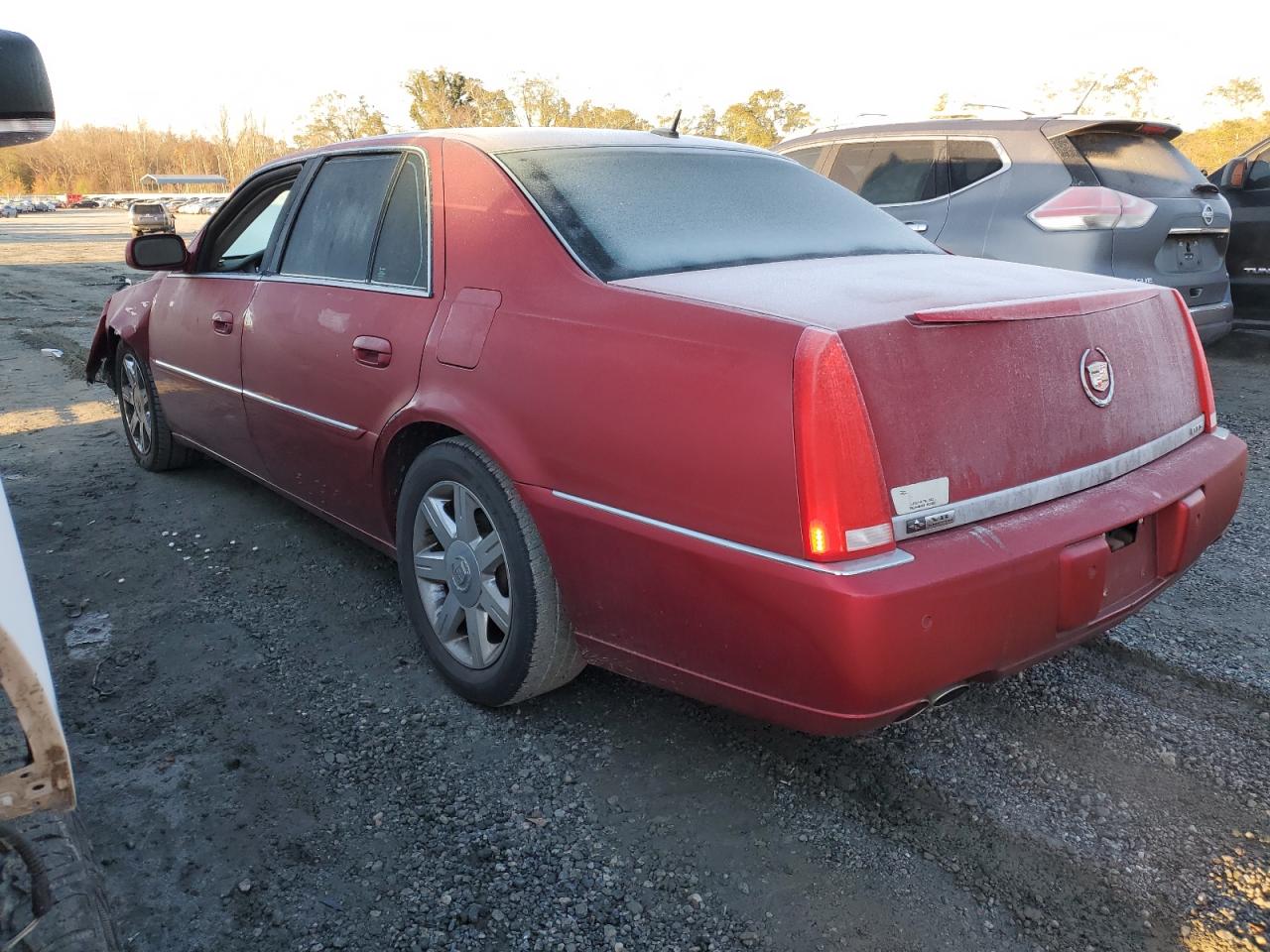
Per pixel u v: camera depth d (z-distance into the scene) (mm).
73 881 1498
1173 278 6121
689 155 3154
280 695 2889
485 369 2537
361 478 3150
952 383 2016
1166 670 2943
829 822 2291
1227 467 2562
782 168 3318
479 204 2785
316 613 3439
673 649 2215
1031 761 2512
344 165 3467
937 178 6434
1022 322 2145
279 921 2010
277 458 3713
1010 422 2096
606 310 2301
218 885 2113
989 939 1941
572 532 2311
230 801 2393
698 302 2150
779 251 2734
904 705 1955
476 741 2641
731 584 2004
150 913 2033
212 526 4301
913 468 1945
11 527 1316
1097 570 2109
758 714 2125
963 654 1964
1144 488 2314
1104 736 2617
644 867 2154
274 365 3504
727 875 2125
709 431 2023
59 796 1176
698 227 2736
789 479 1901
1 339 9711
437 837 2258
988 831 2252
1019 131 6125
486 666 2707
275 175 3941
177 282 4434
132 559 3939
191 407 4332
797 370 1896
